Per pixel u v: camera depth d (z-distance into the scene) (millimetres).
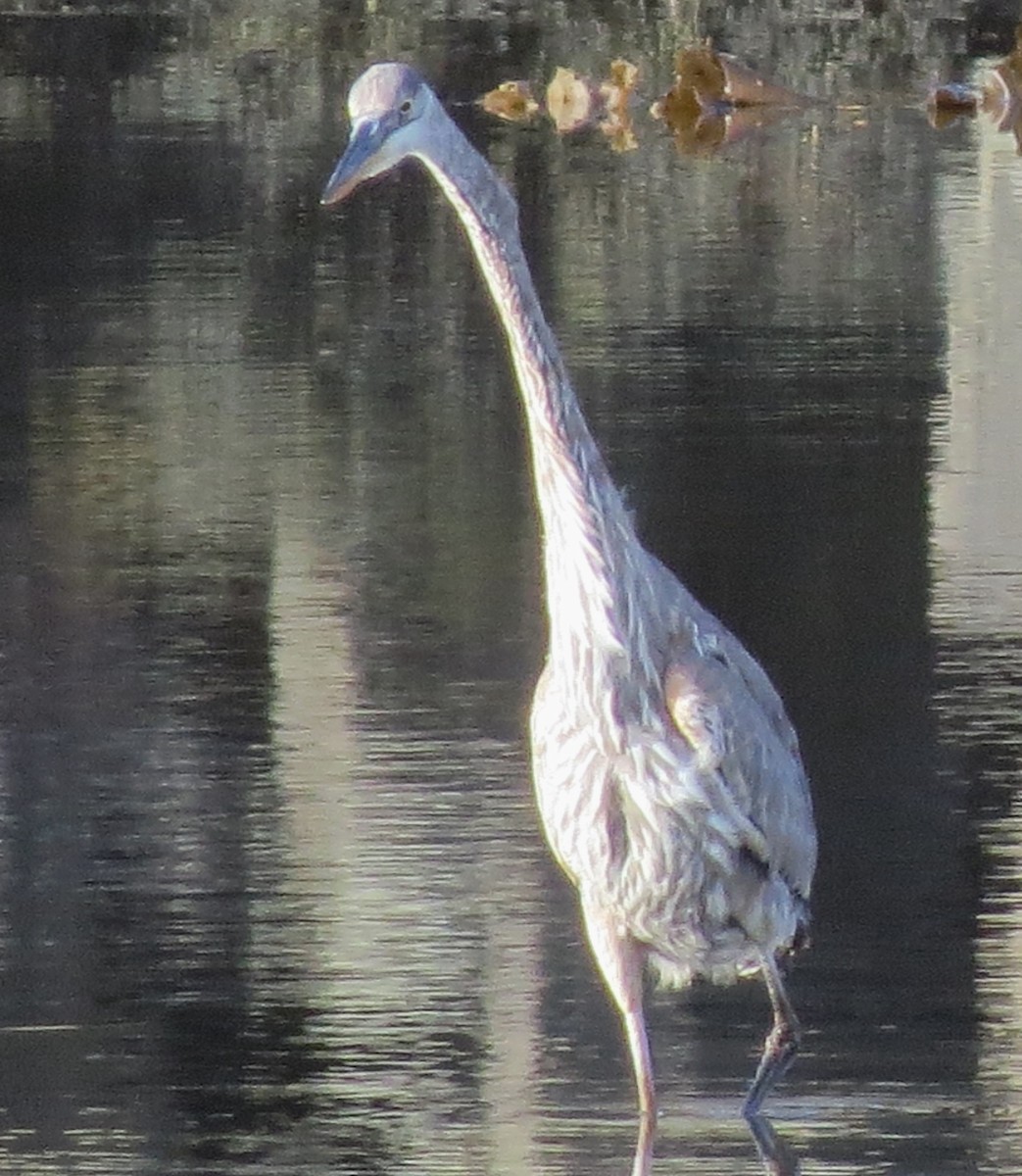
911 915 10094
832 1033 9148
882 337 20141
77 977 9555
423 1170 8070
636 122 31438
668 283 22031
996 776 11594
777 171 27750
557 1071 8836
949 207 25406
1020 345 19906
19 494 16609
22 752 12148
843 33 38750
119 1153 8195
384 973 9562
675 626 8461
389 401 18828
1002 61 34844
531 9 41219
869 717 12414
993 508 15836
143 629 13977
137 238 24438
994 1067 8812
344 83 34094
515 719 12492
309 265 23438
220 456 17438
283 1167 8109
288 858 10719
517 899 10258
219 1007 9297
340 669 13281
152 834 11039
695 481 16359
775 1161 8180
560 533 8375
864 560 14836
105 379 19453
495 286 8391
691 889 8406
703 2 41312
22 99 32656
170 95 32938
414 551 15336
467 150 8328
